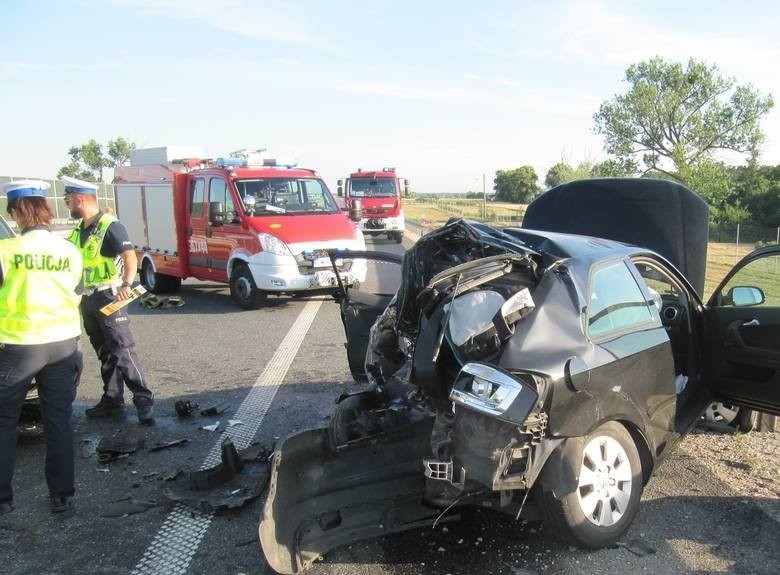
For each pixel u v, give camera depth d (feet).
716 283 52.90
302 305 38.91
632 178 22.90
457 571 11.24
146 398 18.78
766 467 15.29
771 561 11.39
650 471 12.72
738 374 15.39
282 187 38.83
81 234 18.48
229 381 23.21
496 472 10.34
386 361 14.15
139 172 44.91
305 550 11.37
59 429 13.64
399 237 96.02
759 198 169.68
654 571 11.14
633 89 158.71
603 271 12.85
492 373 10.48
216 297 42.88
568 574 11.09
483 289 11.66
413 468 12.96
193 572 11.45
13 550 12.23
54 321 13.55
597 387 11.27
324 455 12.34
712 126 152.15
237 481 14.74
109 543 12.42
